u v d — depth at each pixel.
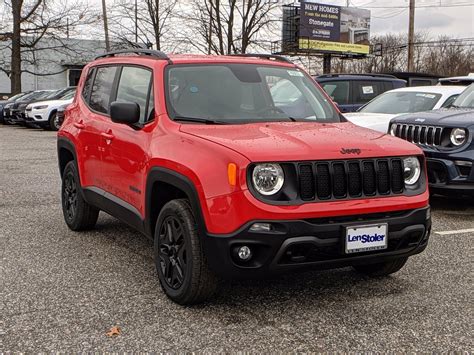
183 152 4.17
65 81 44.06
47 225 6.85
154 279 4.86
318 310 4.18
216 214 3.80
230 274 3.81
